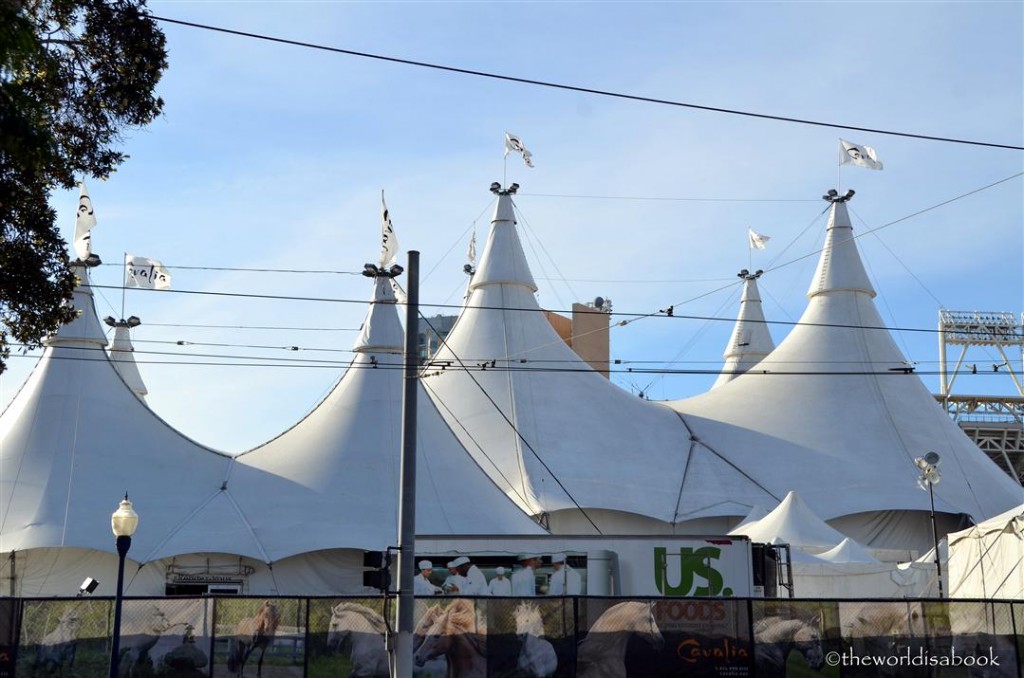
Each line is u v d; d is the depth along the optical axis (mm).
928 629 18141
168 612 18438
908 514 40438
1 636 18141
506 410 40375
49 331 16547
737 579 22703
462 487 33312
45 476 31531
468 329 43094
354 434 33781
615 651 18062
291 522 31078
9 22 12039
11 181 15094
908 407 43125
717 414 44375
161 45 15953
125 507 16734
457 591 22766
